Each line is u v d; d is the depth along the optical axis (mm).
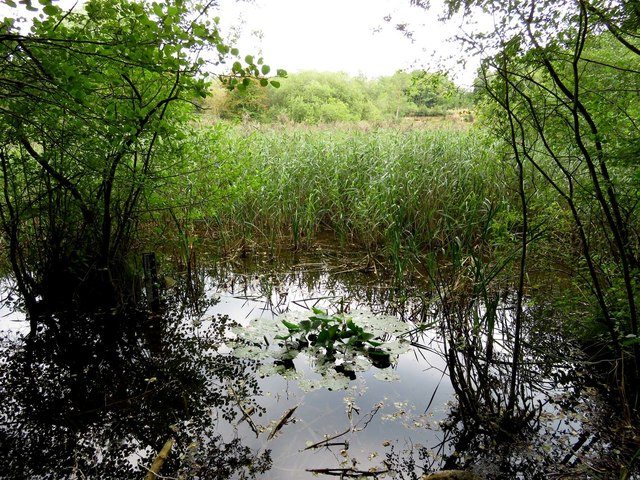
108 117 2488
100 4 2184
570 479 1816
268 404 2361
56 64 2072
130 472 1902
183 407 2354
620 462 1892
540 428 2141
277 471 1867
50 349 3033
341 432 2125
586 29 1789
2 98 2088
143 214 3789
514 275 3520
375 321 3225
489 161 4973
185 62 2164
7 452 2029
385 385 2531
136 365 2818
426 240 4848
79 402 2428
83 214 3531
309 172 5988
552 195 3367
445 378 2623
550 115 2250
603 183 1986
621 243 2014
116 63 2297
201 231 5773
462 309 3129
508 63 2127
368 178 5883
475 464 1906
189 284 4086
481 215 4637
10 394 2506
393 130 7520
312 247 5281
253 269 4637
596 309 2631
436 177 5266
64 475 1892
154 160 3568
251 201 5641
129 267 3908
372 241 5066
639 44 2221
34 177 3420
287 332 3121
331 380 2523
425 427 2164
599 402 2320
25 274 3715
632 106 2184
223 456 1961
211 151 3762
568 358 2738
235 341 3055
